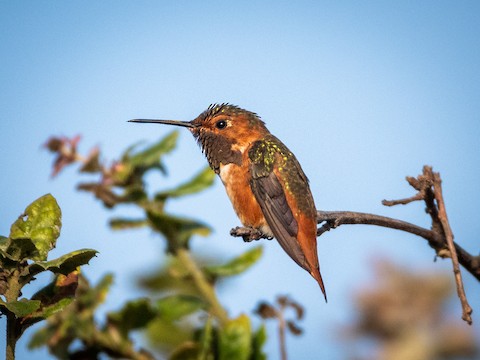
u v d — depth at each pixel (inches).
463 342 326.3
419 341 335.3
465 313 308.7
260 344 307.6
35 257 213.5
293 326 330.6
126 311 334.3
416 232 349.7
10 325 214.5
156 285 361.7
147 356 335.9
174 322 340.8
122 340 334.0
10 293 209.5
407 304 343.6
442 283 346.9
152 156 370.9
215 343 305.0
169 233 359.9
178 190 374.0
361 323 347.6
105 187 369.4
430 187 345.4
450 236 331.0
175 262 357.7
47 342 331.0
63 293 223.8
